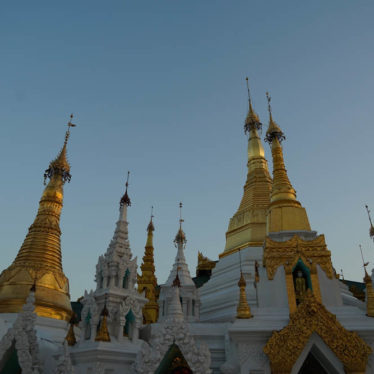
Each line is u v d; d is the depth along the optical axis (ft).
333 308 66.28
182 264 109.29
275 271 73.05
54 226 110.32
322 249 74.54
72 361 65.98
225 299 96.22
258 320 63.41
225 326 75.20
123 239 83.51
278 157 101.24
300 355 59.41
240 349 60.95
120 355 64.69
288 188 93.91
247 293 91.66
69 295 102.89
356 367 57.93
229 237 123.75
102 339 64.85
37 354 64.03
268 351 58.75
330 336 59.88
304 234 81.56
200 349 54.54
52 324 89.61
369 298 65.26
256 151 146.92
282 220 86.22
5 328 77.05
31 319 65.41
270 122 110.42
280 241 78.48
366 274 67.46
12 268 97.81
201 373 52.80
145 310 103.24
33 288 68.49
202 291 109.60
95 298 76.13
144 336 80.53
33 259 100.37
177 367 56.70
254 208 123.85
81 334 69.77
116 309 73.56
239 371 61.05
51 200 114.52
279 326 61.87
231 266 109.70
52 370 71.92
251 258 107.14
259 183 134.51
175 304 60.23
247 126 156.15
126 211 88.12
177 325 56.59
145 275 127.95
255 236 114.83
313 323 60.64
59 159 122.72
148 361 54.80
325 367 62.54
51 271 99.76
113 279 77.10
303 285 72.13
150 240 142.00
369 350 58.70
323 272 72.38
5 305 89.92
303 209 88.84
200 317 98.84
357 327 61.72
